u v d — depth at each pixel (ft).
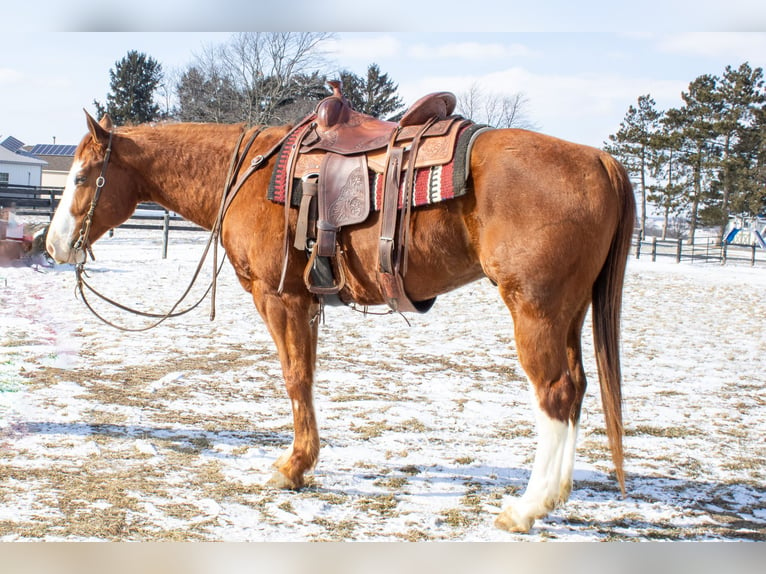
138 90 158.71
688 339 29.55
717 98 137.49
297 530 10.61
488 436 15.49
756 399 19.83
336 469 13.24
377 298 12.14
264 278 12.27
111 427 15.03
